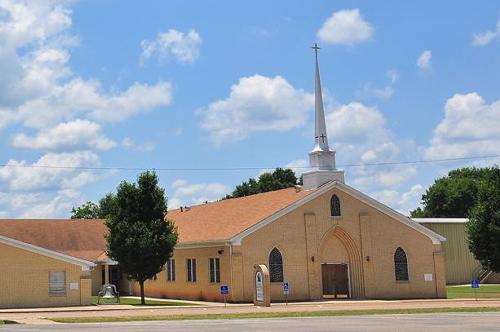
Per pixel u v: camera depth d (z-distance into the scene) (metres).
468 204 110.56
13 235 62.44
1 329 27.28
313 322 29.70
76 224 66.69
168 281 57.31
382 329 25.27
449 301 46.41
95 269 62.91
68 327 28.36
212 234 50.72
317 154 50.91
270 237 47.81
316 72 52.31
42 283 45.56
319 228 49.22
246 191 97.94
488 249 51.53
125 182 47.50
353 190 50.47
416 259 51.56
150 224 47.12
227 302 47.06
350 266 50.38
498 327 25.84
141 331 25.61
